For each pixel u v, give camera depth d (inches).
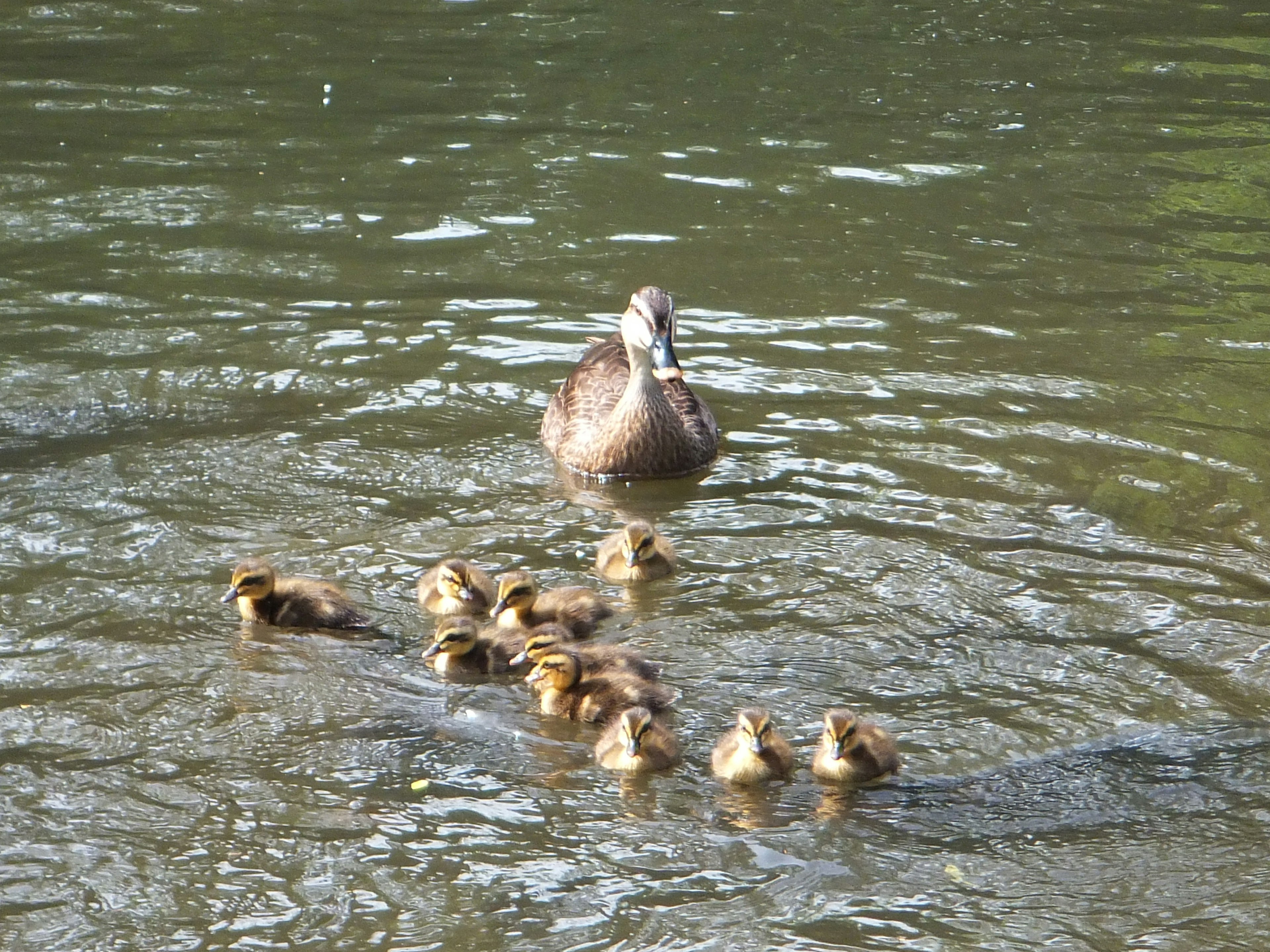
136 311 636.1
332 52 1031.0
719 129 893.8
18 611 415.2
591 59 1027.3
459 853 324.5
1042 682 390.0
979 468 515.5
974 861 322.7
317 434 534.3
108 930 299.4
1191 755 359.6
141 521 468.1
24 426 530.6
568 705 378.6
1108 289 676.1
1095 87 977.5
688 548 464.1
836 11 1154.0
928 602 429.7
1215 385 580.1
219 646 403.9
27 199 759.7
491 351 611.5
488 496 498.3
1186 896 311.4
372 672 396.2
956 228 748.6
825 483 507.8
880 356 608.7
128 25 1077.1
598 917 304.5
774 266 700.7
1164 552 456.8
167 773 349.7
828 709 380.5
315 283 671.1
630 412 509.7
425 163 828.0
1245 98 955.3
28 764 350.9
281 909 305.9
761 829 333.4
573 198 783.7
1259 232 743.7
